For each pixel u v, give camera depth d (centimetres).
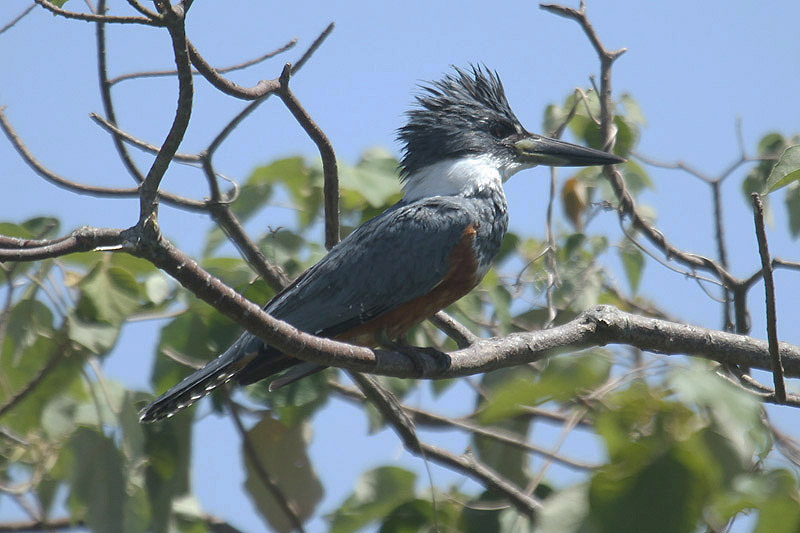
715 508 578
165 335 940
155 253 556
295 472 991
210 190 931
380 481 820
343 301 905
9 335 896
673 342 870
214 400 989
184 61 543
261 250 988
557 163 1082
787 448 808
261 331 619
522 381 655
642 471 589
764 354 880
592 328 859
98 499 848
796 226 1047
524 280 1097
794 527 570
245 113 895
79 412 862
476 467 844
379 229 930
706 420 599
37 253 571
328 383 988
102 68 877
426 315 936
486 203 1013
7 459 945
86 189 923
